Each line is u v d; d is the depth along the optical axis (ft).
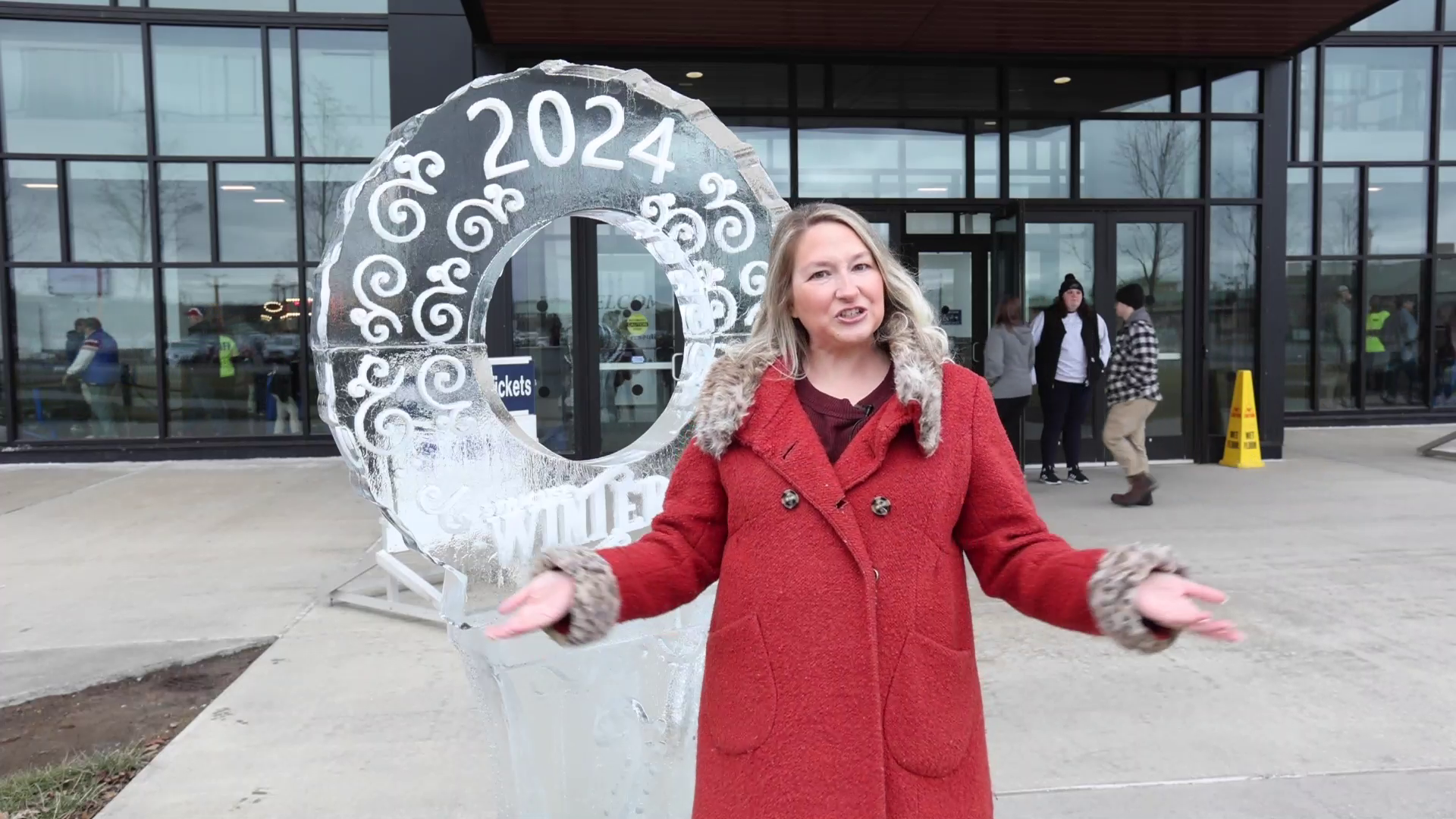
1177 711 10.84
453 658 12.84
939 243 28.17
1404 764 9.50
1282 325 28.43
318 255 32.07
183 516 22.39
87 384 31.58
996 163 28.02
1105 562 4.36
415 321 6.75
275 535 20.30
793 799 4.62
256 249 31.86
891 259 5.32
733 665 4.85
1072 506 21.94
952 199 27.86
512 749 6.84
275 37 31.48
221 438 31.89
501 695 6.81
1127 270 28.35
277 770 9.68
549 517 7.14
